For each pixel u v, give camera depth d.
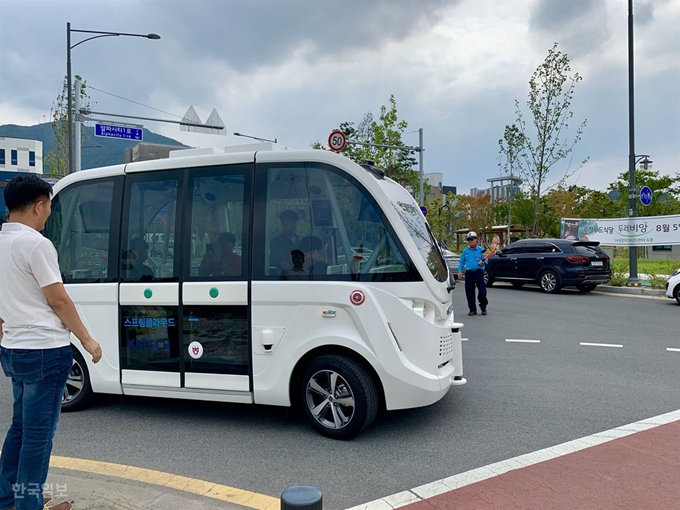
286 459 4.61
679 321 11.44
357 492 4.00
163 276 5.49
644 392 6.44
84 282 5.81
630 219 18.28
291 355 5.06
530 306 14.15
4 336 3.31
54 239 5.99
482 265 12.62
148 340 5.56
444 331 5.34
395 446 4.88
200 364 5.38
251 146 5.70
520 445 4.86
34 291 3.28
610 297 16.14
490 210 42.94
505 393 6.48
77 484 4.01
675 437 4.97
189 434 5.24
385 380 4.83
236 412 5.89
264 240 5.19
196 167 5.48
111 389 5.72
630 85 18.59
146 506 3.68
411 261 5.00
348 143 27.36
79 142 19.34
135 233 5.64
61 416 5.82
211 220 5.37
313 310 5.00
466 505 3.77
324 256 5.06
